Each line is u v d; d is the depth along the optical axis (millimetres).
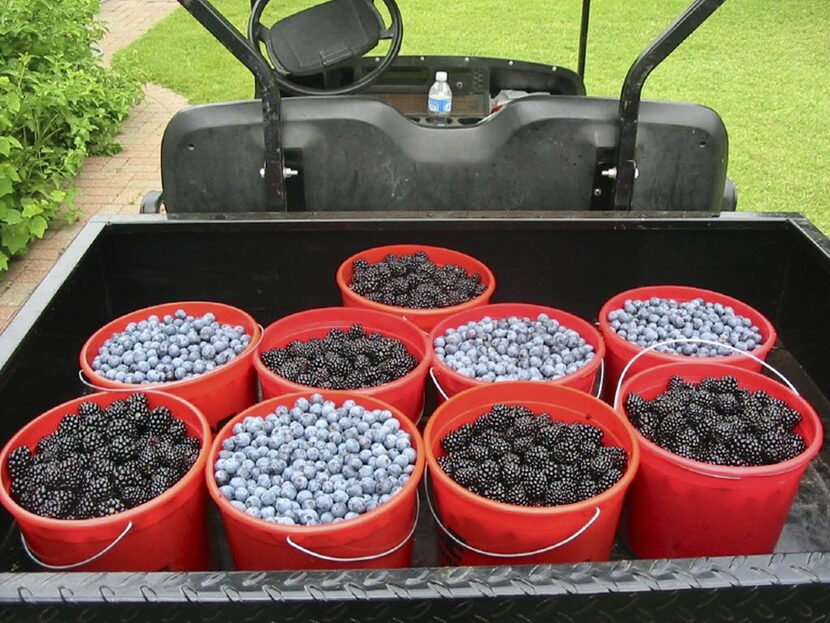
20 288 2357
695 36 4938
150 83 4082
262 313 1497
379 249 1458
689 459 1032
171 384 1179
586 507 939
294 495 1011
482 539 994
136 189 2945
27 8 3111
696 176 1509
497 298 1513
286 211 1529
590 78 4145
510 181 1519
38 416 1166
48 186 2723
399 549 1008
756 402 1148
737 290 1486
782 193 2961
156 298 1463
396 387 1172
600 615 803
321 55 1644
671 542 1097
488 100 1993
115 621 784
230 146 1472
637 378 1194
